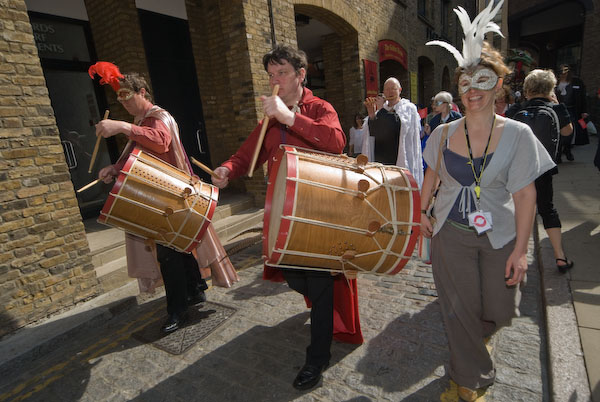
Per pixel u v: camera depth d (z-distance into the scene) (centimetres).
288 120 174
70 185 313
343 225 161
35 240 292
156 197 229
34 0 464
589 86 1197
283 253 160
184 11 582
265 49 555
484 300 171
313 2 657
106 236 427
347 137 889
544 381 189
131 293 340
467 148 164
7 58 270
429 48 1302
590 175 570
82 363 252
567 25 1470
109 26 503
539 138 288
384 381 204
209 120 625
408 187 177
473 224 159
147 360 247
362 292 308
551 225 280
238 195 599
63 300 311
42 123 292
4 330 277
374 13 891
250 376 221
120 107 536
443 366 210
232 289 342
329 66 916
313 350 206
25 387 234
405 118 387
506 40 1598
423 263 355
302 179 157
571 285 261
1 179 272
